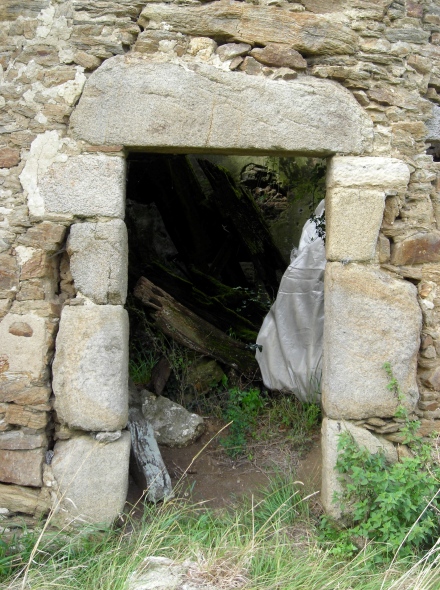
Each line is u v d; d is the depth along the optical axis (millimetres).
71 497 3199
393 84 3389
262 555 2982
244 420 4430
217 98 3223
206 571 2822
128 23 3213
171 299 5000
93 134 3201
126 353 3299
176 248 6371
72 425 3219
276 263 6320
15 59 3217
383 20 3375
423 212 3404
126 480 3273
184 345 4883
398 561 2936
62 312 3219
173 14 3213
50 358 3246
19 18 3215
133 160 5871
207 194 6793
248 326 5434
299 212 6570
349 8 3334
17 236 3217
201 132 3225
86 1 3195
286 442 4258
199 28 3232
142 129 3199
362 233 3316
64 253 3297
